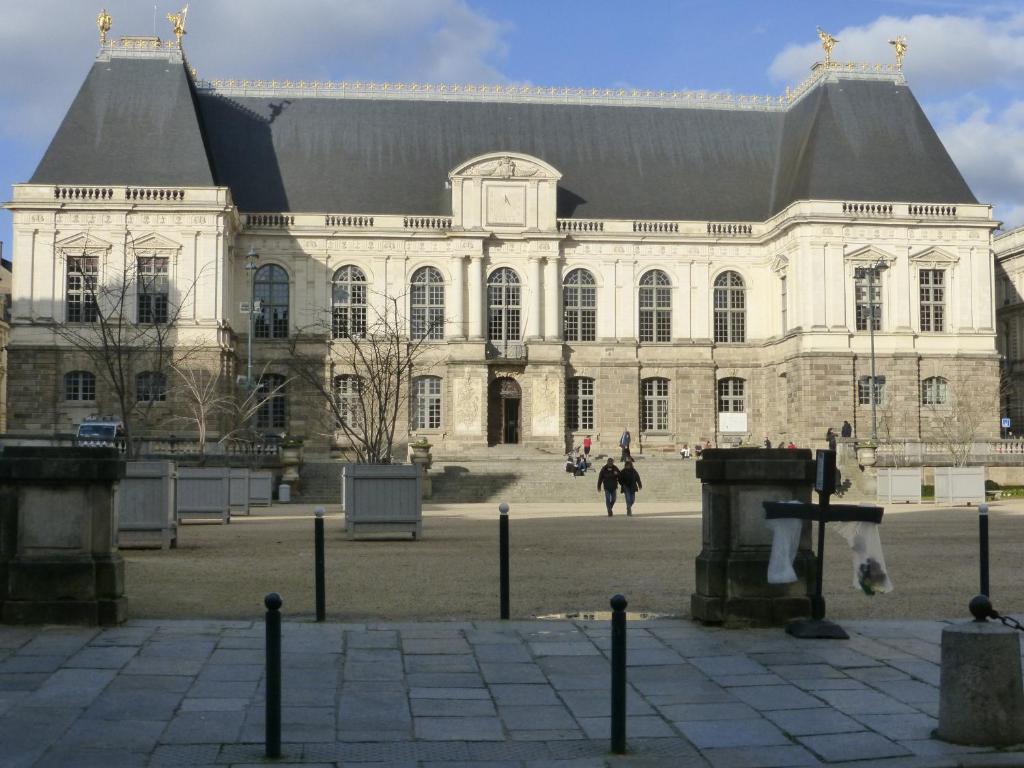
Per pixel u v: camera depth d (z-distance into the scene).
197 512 40.00
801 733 11.77
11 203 71.62
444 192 81.88
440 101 85.81
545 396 79.81
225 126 82.00
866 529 16.56
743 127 87.69
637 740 11.61
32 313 71.81
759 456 17.22
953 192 79.00
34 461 16.62
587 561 26.77
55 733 11.64
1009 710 11.37
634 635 16.44
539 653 15.34
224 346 72.44
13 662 14.48
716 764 10.86
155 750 11.16
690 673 14.24
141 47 77.88
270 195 80.12
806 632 16.19
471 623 17.44
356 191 81.19
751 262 82.75
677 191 84.00
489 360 78.69
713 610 17.05
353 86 85.31
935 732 11.64
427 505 55.28
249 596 20.64
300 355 77.12
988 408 77.25
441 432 78.81
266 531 36.25
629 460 46.00
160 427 71.50
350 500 32.81
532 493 60.62
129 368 60.56
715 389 82.06
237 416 72.81
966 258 77.88
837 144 79.44
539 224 80.06
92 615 16.62
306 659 14.89
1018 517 42.19
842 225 76.62
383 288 79.69
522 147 84.50
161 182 73.19
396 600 20.33
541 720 12.30
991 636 11.38
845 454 66.06
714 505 17.22
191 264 72.75
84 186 72.12
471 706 12.83
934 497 55.28
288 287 79.12
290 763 10.85
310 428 78.31
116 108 75.69
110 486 16.98
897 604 19.83
